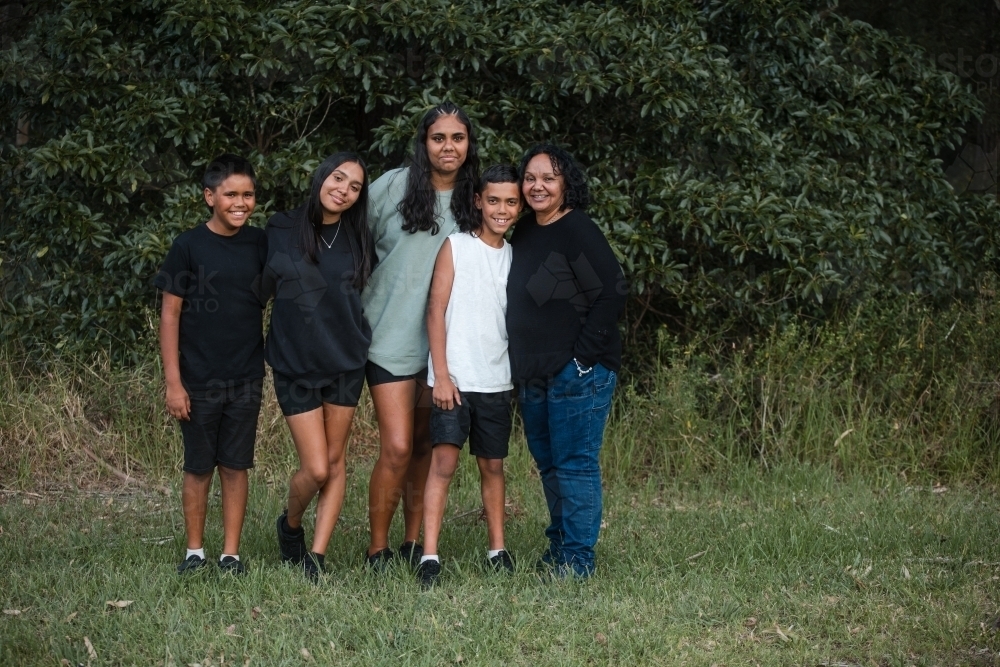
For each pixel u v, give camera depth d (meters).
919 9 7.94
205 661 3.38
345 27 6.15
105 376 6.11
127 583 4.02
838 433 6.11
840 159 7.19
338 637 3.56
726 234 6.23
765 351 6.26
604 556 4.57
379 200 4.07
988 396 6.24
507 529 4.96
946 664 3.47
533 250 4.01
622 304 3.96
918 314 6.68
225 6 5.99
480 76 6.49
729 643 3.63
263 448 5.86
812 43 6.91
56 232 6.19
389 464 4.10
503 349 4.09
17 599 3.88
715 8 6.93
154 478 5.73
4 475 5.59
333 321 3.90
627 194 6.42
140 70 6.32
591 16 6.23
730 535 4.79
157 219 6.28
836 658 3.53
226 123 6.65
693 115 6.46
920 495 5.66
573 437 4.06
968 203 7.39
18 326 6.31
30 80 6.49
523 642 3.60
